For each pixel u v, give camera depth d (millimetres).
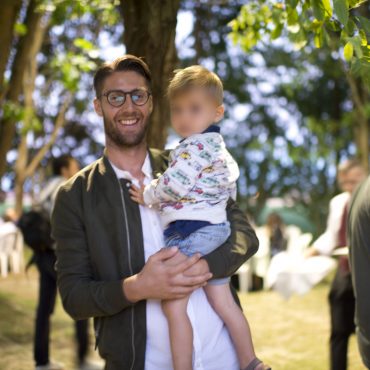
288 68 13656
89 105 13750
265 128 15352
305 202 15789
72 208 2344
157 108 3158
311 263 6594
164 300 2295
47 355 4785
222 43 12367
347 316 4031
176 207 2332
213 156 2354
